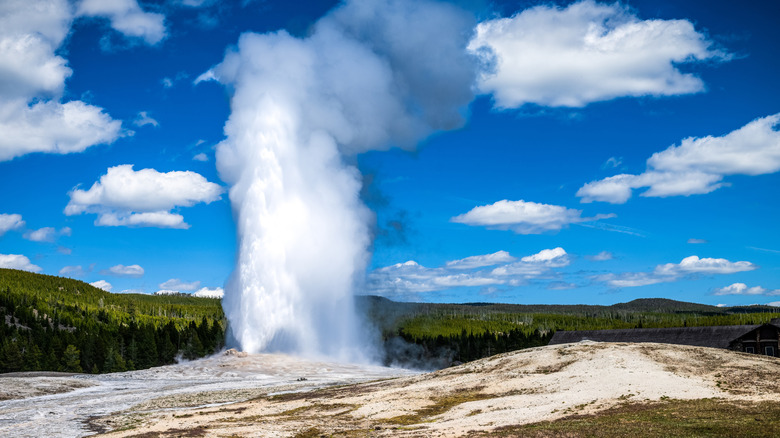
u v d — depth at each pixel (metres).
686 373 56.12
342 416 53.72
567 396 51.47
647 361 61.00
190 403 66.81
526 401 51.69
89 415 60.12
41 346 146.38
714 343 100.06
